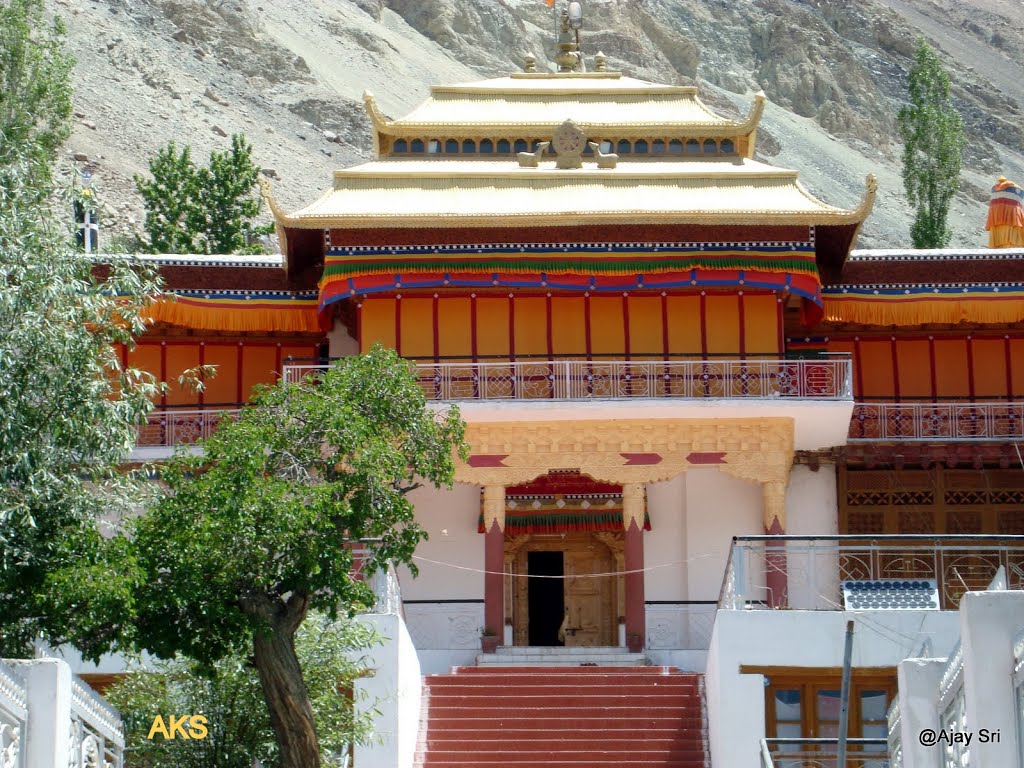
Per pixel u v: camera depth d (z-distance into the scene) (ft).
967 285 278.67
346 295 258.78
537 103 295.07
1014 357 283.38
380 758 204.13
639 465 256.73
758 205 262.26
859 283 279.28
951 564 229.25
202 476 169.99
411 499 267.18
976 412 276.62
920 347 284.41
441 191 267.39
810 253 261.44
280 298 275.59
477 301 264.31
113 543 164.14
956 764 136.77
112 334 177.88
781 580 239.30
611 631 269.85
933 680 143.54
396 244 260.62
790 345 283.79
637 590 254.06
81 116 579.89
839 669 207.00
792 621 208.74
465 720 223.10
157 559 164.04
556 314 264.52
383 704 205.57
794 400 253.24
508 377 258.57
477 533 265.75
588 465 256.73
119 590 156.46
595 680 231.91
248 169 392.27
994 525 274.36
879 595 210.38
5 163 180.34
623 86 299.58
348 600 169.17
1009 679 129.18
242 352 280.10
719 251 261.03
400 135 284.82
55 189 181.88
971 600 131.13
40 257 168.55
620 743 217.97
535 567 274.36
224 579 163.63
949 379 282.97
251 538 163.53
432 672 256.11
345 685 197.36
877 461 271.28
